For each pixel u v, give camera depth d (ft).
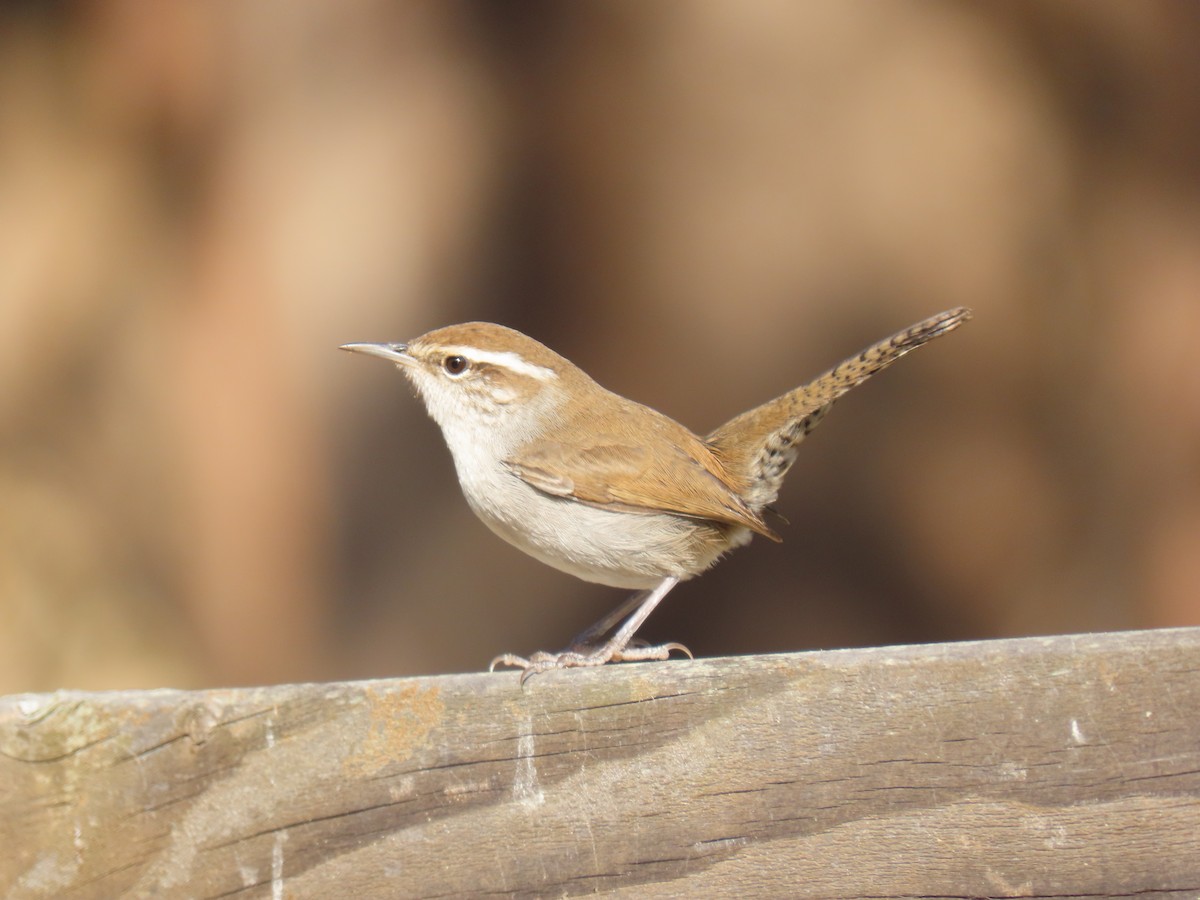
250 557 44.42
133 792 15.70
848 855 15.62
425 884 15.81
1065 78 45.60
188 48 47.26
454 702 15.98
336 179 45.16
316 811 15.80
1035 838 15.42
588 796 15.87
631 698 15.90
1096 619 42.88
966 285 43.52
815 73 44.32
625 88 44.39
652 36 44.57
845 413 43.29
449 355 26.91
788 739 15.76
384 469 44.19
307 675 42.98
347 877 15.76
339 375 44.50
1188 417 44.11
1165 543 43.45
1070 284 44.32
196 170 46.93
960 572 42.75
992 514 42.98
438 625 42.65
